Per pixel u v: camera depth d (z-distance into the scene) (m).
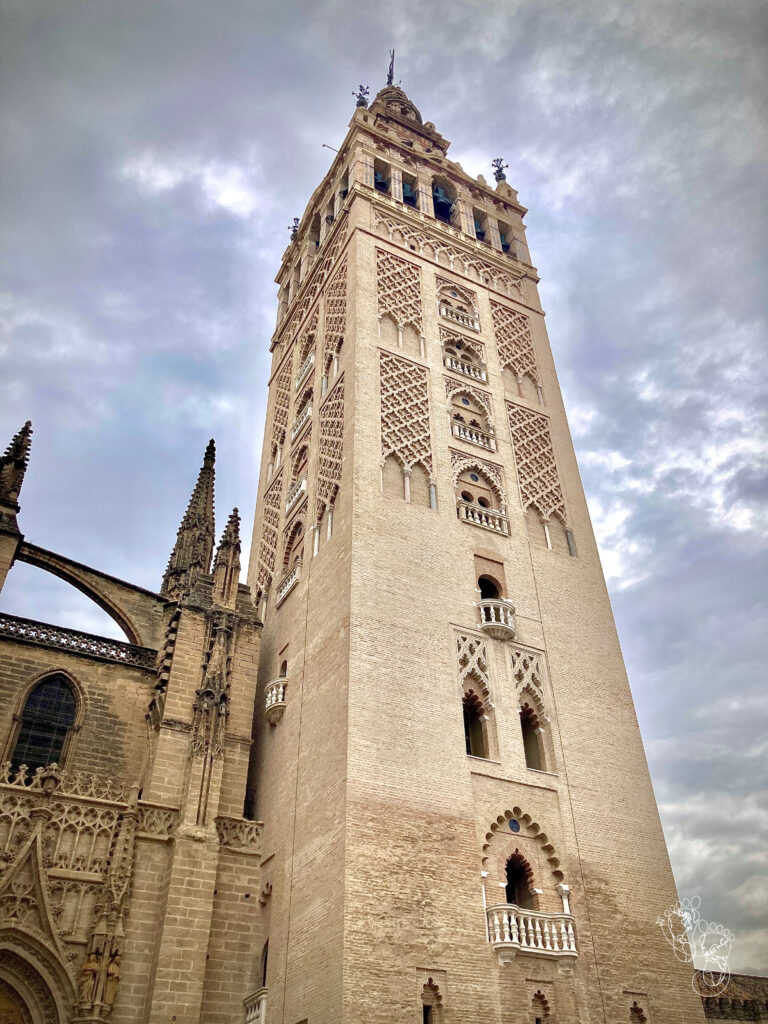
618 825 31.28
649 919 29.47
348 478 36.19
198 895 28.97
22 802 28.83
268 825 32.41
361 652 30.41
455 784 28.88
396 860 26.19
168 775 31.83
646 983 27.89
